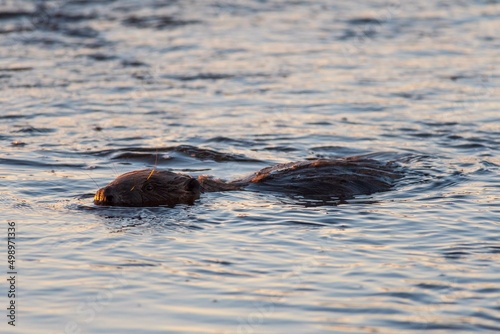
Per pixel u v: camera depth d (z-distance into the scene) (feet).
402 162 152.56
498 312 90.89
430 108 195.42
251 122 184.14
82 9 291.99
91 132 174.60
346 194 134.41
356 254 107.24
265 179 140.05
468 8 304.91
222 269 102.58
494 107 195.93
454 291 95.86
